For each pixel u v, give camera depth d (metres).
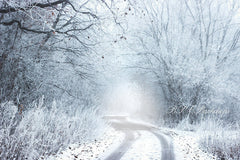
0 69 9.25
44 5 8.59
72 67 12.70
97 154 8.53
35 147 7.11
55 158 7.50
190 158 8.20
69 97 14.10
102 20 10.16
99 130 13.73
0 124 6.96
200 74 20.16
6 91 9.44
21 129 6.88
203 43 21.72
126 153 8.82
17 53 9.59
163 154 8.67
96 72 13.71
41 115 8.03
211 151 9.57
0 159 6.07
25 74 10.21
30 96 10.65
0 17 9.63
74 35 10.43
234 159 8.34
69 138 9.68
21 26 9.87
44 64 11.33
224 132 10.65
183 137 13.53
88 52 11.71
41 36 10.99
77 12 9.66
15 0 7.84
